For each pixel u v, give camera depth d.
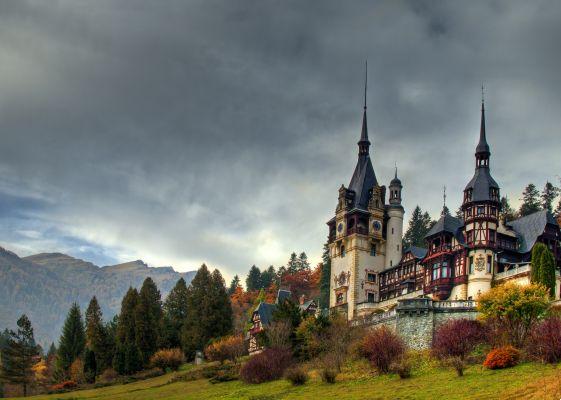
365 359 78.81
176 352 116.25
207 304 128.88
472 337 71.62
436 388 61.84
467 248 99.94
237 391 79.88
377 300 122.19
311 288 183.12
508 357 65.00
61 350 133.00
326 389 71.25
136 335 124.56
